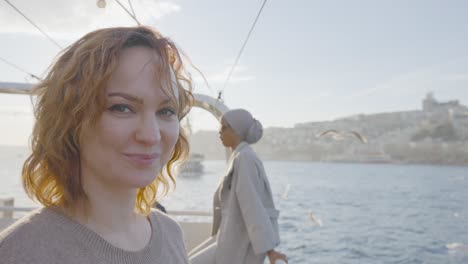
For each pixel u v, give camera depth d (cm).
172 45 71
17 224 58
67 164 60
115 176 59
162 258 72
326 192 3262
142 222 76
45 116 60
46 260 55
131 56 59
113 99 57
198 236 329
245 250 254
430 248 1186
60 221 59
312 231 1337
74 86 58
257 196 251
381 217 1986
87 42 59
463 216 2014
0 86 262
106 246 61
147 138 58
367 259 990
